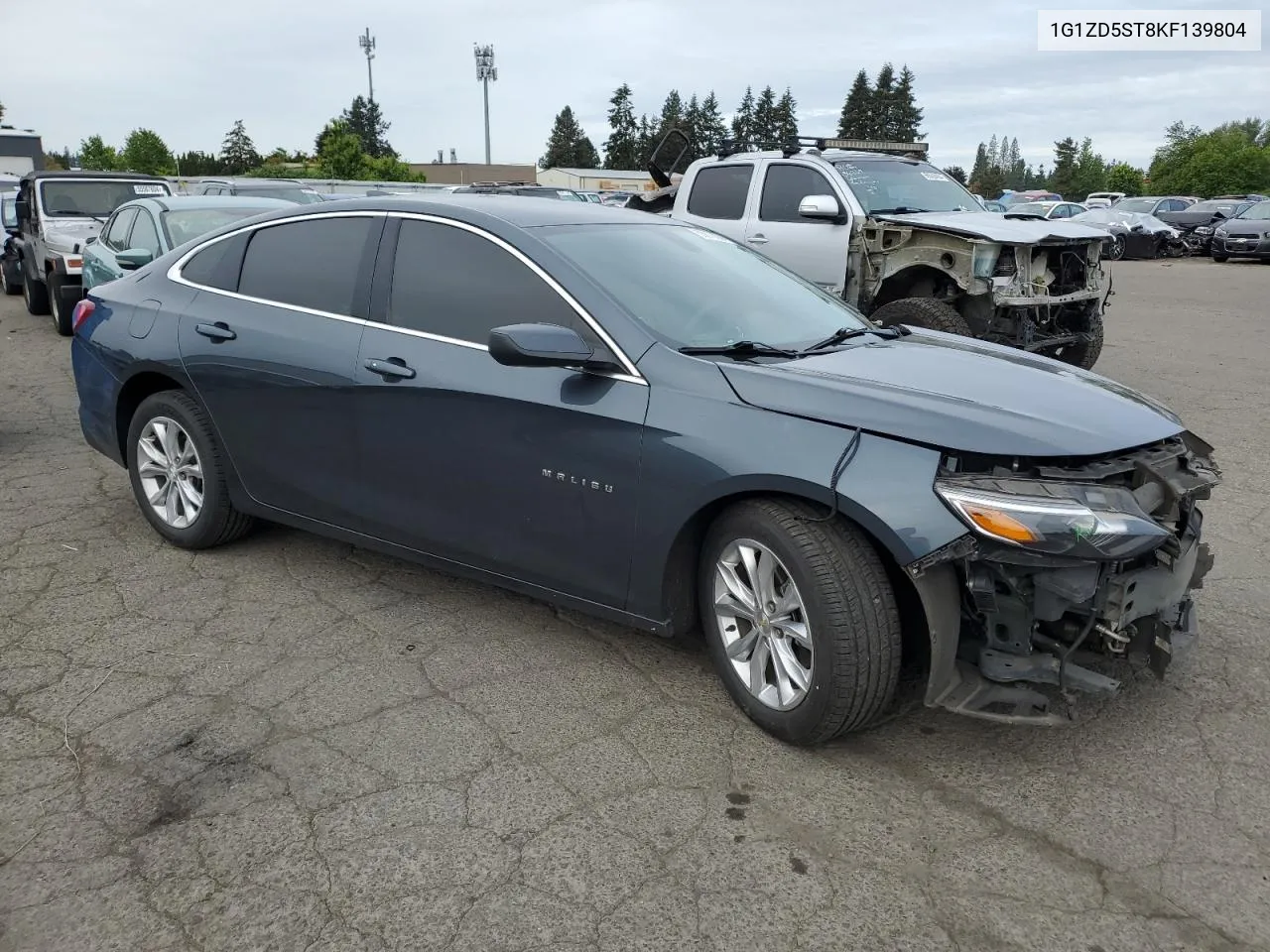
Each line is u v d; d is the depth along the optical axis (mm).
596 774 3086
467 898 2555
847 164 9281
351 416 4023
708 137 90750
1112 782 3061
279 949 2391
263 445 4395
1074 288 8758
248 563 4754
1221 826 2859
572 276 3564
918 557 2822
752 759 3172
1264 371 9992
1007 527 2744
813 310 4102
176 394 4742
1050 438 2926
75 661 3787
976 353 3842
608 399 3363
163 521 4895
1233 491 5996
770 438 3062
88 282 10047
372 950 2387
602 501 3396
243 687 3604
